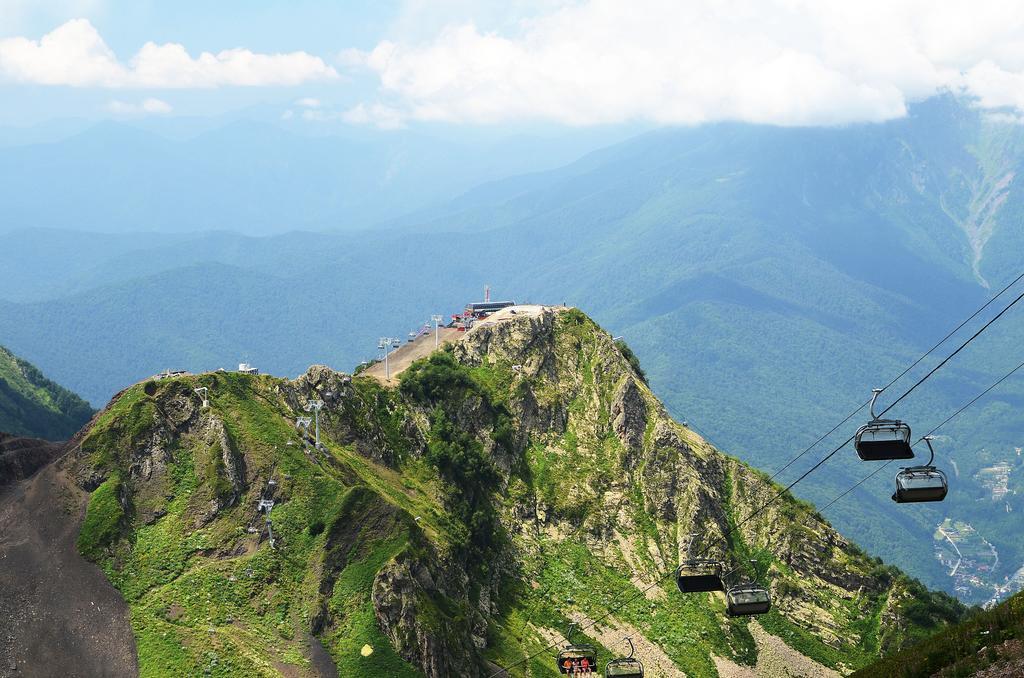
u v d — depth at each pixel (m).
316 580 133.12
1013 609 82.62
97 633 119.50
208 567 131.50
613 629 173.38
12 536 130.00
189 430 146.50
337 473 151.50
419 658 127.69
